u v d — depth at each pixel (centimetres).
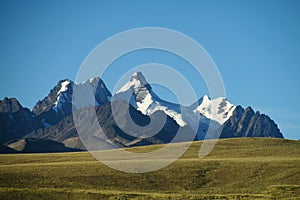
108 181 9412
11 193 8106
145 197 8281
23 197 7994
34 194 8144
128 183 9419
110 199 8081
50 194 8194
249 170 10306
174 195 8556
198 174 10156
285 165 10512
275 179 9800
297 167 10369
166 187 9425
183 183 9650
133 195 8381
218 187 9556
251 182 9719
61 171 9806
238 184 9644
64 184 9000
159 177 9888
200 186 9581
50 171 9750
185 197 8406
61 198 8056
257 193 9025
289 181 9681
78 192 8344
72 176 9506
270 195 8694
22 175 9325
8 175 9244
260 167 10462
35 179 9144
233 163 10812
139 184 9419
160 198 8256
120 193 8438
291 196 8644
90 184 9156
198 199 8300
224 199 8338
